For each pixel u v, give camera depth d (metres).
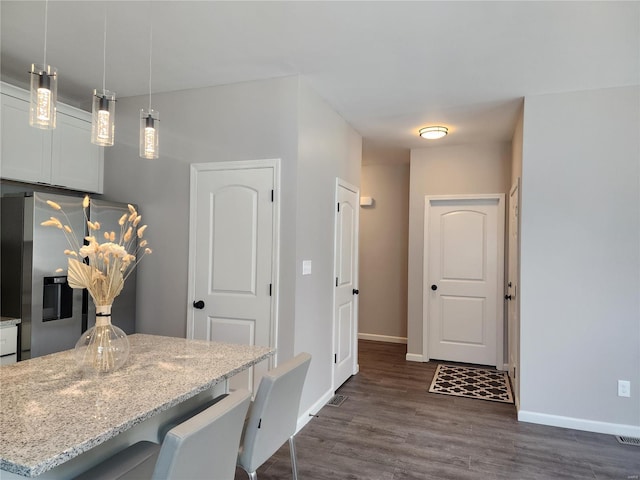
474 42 2.54
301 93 3.11
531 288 3.31
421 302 5.16
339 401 3.71
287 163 3.09
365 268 6.27
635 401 3.07
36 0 2.15
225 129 3.29
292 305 3.04
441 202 5.14
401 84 3.21
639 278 3.08
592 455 2.76
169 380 1.63
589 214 3.20
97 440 1.14
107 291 1.72
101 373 1.70
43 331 2.80
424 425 3.21
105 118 1.88
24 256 2.76
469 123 4.16
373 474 2.49
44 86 1.67
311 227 3.31
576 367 3.20
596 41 2.49
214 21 2.34
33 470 0.98
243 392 1.46
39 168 3.14
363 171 6.27
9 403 1.37
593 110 3.22
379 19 2.29
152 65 2.95
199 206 3.35
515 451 2.80
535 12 2.20
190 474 1.19
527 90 3.28
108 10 2.24
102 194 3.71
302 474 2.48
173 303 3.41
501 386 4.18
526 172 3.35
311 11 2.22
